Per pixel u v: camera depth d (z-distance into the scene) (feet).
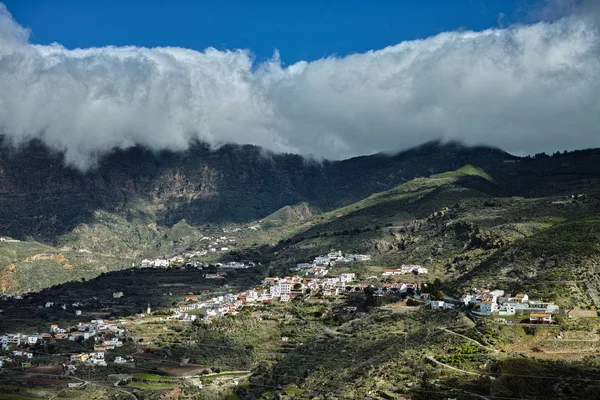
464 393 606.96
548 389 592.19
